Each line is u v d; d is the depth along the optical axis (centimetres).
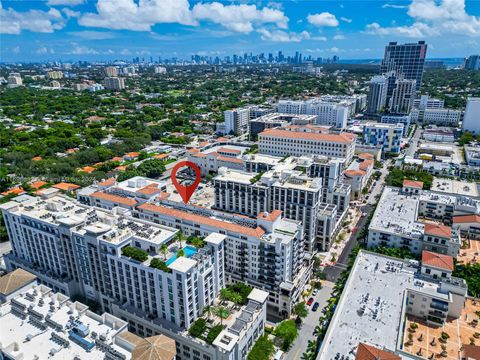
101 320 11000
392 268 14688
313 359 11612
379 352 9619
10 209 16350
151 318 12781
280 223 16075
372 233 18225
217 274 13388
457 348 11869
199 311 12731
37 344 10219
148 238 13288
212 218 16575
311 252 18188
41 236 15412
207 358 11512
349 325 11638
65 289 15200
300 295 15675
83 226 14400
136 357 9500
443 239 16662
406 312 13500
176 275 11438
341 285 15188
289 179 19238
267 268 14862
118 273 13200
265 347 12062
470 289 14900
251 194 19588
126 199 19700
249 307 12631
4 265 17975
